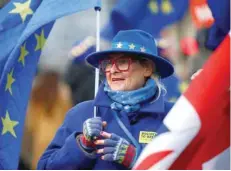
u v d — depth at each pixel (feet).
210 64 19.47
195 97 19.40
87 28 44.04
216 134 19.58
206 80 19.44
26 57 27.17
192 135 19.42
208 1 24.16
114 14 30.45
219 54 19.45
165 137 19.51
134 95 23.73
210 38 26.50
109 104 23.86
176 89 31.71
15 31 27.91
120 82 23.94
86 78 36.83
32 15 27.94
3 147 26.53
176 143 19.44
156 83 24.18
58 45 42.86
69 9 25.81
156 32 30.63
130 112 23.77
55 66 39.63
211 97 19.38
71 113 24.56
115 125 23.73
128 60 23.89
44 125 36.29
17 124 26.73
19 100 26.84
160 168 19.49
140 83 24.03
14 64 26.81
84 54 36.47
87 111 24.36
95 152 23.08
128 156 22.80
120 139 22.90
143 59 24.07
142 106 23.80
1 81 26.23
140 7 30.32
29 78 27.12
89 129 22.82
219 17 24.11
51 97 36.65
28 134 36.17
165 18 30.68
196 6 26.50
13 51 25.70
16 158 26.68
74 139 23.29
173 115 19.48
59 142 24.22
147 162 19.56
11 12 28.09
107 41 30.91
